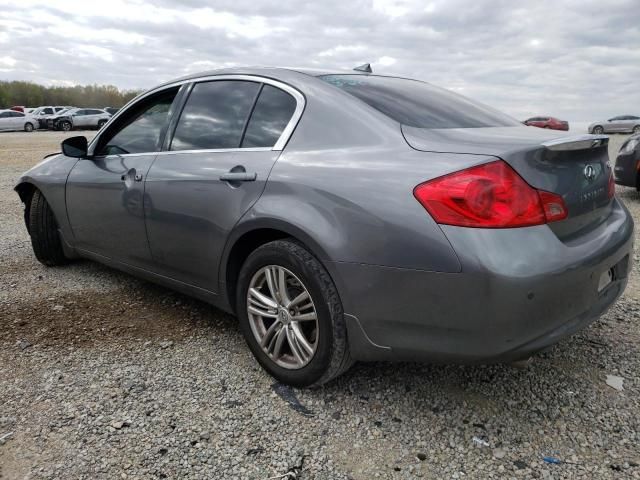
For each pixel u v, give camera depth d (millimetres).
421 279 2006
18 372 2697
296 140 2541
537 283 1921
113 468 2010
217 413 2357
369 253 2113
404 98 2689
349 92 2572
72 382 2602
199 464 2037
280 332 2520
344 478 1974
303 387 2508
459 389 2545
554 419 2305
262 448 2131
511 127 2668
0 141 22438
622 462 2033
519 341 1960
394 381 2615
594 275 2164
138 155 3350
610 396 2467
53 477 1961
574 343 2986
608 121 34188
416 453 2107
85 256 4012
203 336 3119
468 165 1980
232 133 2852
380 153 2238
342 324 2283
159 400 2453
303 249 2361
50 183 4008
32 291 3859
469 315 1949
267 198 2475
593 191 2324
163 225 3059
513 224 1938
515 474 1985
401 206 2045
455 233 1935
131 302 3645
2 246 5156
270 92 2789
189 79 3258
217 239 2732
